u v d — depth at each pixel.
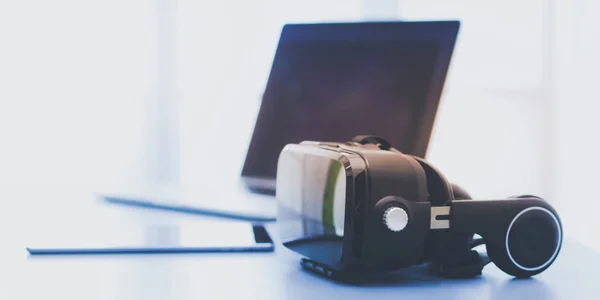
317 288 0.77
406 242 0.77
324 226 0.81
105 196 1.32
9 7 3.12
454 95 3.50
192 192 1.34
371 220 0.76
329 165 0.80
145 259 0.95
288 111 1.23
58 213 1.37
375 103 1.19
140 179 3.22
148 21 3.26
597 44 3.45
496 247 0.83
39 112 3.12
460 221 0.80
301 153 0.89
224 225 1.24
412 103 1.18
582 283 0.82
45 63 3.15
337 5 3.43
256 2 3.36
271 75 1.24
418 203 0.77
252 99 3.34
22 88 3.11
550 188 3.50
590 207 3.43
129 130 3.23
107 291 0.76
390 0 3.43
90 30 3.21
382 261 0.77
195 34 3.32
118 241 1.05
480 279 0.84
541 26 3.49
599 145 3.44
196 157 3.29
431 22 1.19
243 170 1.25
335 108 1.21
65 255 0.98
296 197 0.90
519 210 0.83
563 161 3.48
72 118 3.16
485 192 3.51
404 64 1.18
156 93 3.26
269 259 0.96
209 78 3.33
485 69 3.50
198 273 0.85
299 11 3.39
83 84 3.19
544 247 0.85
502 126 3.52
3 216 1.33
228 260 0.94
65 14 3.18
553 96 3.48
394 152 0.83
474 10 3.49
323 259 0.82
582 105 3.46
